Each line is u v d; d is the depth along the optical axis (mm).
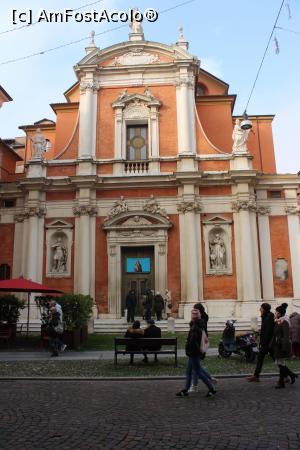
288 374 9758
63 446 5797
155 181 25500
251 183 25375
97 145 26938
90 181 25469
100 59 28016
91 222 25609
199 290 24344
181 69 27297
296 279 24844
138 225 25266
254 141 30281
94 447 5758
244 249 24328
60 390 9703
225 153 26219
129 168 26375
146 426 6699
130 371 12148
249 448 5664
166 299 23969
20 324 22875
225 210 25406
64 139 29422
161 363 13586
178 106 26922
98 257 25297
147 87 27484
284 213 25828
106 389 9805
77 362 13938
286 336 9688
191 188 25266
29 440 6051
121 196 25797
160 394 9148
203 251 25000
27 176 26250
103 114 27375
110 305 24578
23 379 11156
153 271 25469
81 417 7258
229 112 29453
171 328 21391
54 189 26250
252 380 10508
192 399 8578
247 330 21859
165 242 25062
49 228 25828
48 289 18375
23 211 26578
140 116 27125
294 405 7844
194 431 6414
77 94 31344
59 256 25359
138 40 28141
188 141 26156
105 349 17281
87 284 24594
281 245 25375
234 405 7977
